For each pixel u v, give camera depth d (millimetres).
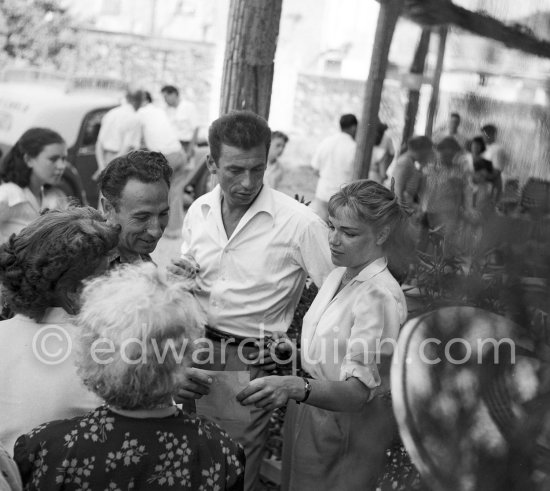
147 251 2814
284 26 11008
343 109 10906
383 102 3648
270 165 10211
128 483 1774
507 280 2176
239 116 2986
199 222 3225
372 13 10844
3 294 2119
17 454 1798
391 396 2525
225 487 1892
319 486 2783
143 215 2750
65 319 2119
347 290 2715
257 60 3990
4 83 8656
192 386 2361
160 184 2779
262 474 4125
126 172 2742
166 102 9352
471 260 2244
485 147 2248
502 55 2348
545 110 2182
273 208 3086
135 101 8688
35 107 8094
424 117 2822
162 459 1802
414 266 2508
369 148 3883
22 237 2092
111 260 2703
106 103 8477
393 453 2598
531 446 2146
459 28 2496
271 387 2424
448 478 2236
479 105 2299
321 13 10984
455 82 2455
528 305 2152
